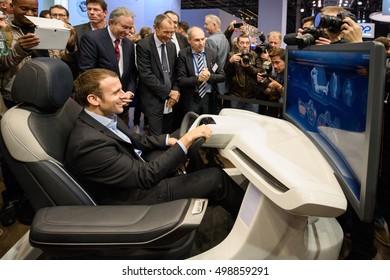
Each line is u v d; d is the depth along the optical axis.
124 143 1.58
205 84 3.29
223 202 1.69
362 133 0.99
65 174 1.35
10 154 1.31
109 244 1.14
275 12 8.55
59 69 1.44
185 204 1.23
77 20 4.52
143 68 3.05
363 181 0.98
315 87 1.40
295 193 1.05
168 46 3.20
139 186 1.48
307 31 1.56
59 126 1.50
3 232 2.22
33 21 2.05
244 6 16.30
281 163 1.19
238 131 1.45
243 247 1.30
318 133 1.37
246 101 2.80
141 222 1.17
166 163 1.48
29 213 2.31
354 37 1.43
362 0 11.79
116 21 2.80
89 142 1.44
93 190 1.54
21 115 1.34
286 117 1.82
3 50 2.06
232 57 3.35
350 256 1.64
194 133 1.47
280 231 1.29
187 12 8.19
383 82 0.90
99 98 1.55
